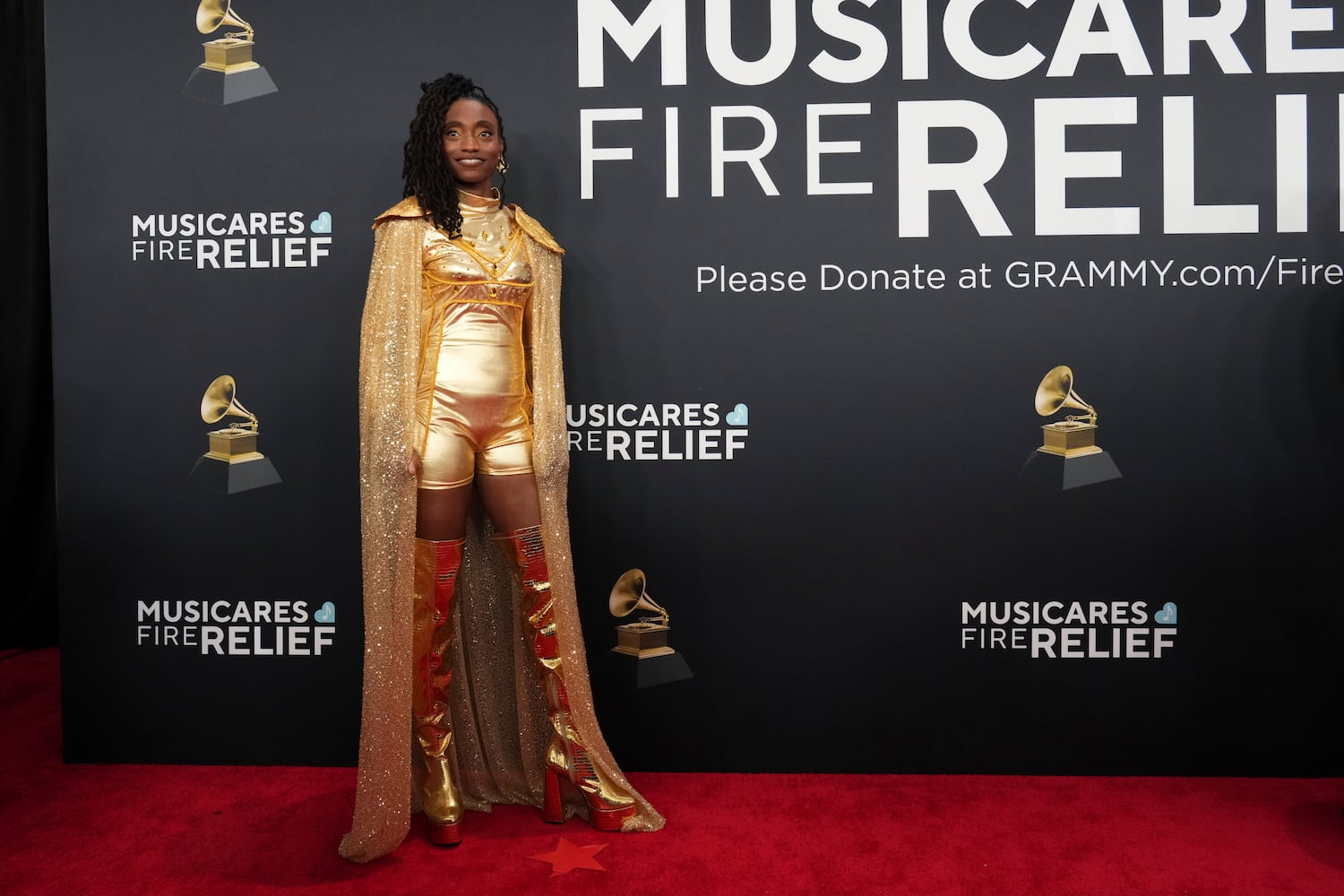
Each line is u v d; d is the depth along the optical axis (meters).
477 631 2.57
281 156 2.75
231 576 2.80
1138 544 2.71
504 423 2.37
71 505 2.81
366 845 2.19
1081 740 2.74
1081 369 2.70
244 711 2.82
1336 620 2.69
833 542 2.74
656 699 2.77
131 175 2.76
